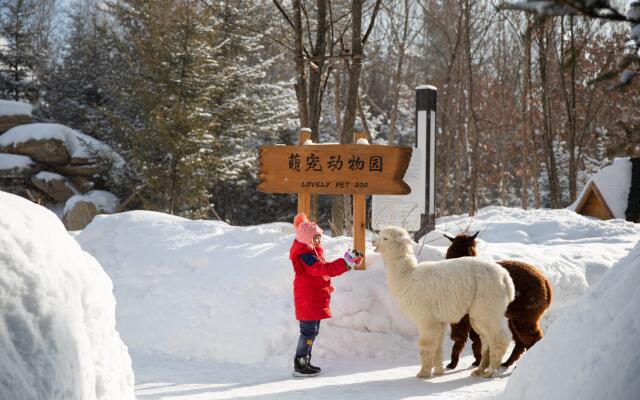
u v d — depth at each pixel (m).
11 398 2.25
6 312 2.52
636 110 25.72
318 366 6.56
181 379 6.01
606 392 2.80
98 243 9.35
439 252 7.89
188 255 8.43
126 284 8.33
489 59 36.94
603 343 3.02
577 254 8.88
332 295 7.16
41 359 2.51
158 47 23.08
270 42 29.20
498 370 5.89
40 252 2.84
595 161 35.75
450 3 31.41
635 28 2.22
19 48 32.97
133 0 26.08
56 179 24.94
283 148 7.96
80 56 31.89
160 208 24.45
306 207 7.97
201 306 7.52
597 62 26.56
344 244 8.23
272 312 7.15
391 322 7.14
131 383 3.31
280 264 7.67
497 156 38.25
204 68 23.73
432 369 6.19
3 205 2.96
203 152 23.11
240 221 31.59
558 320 3.61
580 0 2.00
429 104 10.34
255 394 5.25
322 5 13.75
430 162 10.38
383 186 7.75
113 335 3.28
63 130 26.02
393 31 28.56
